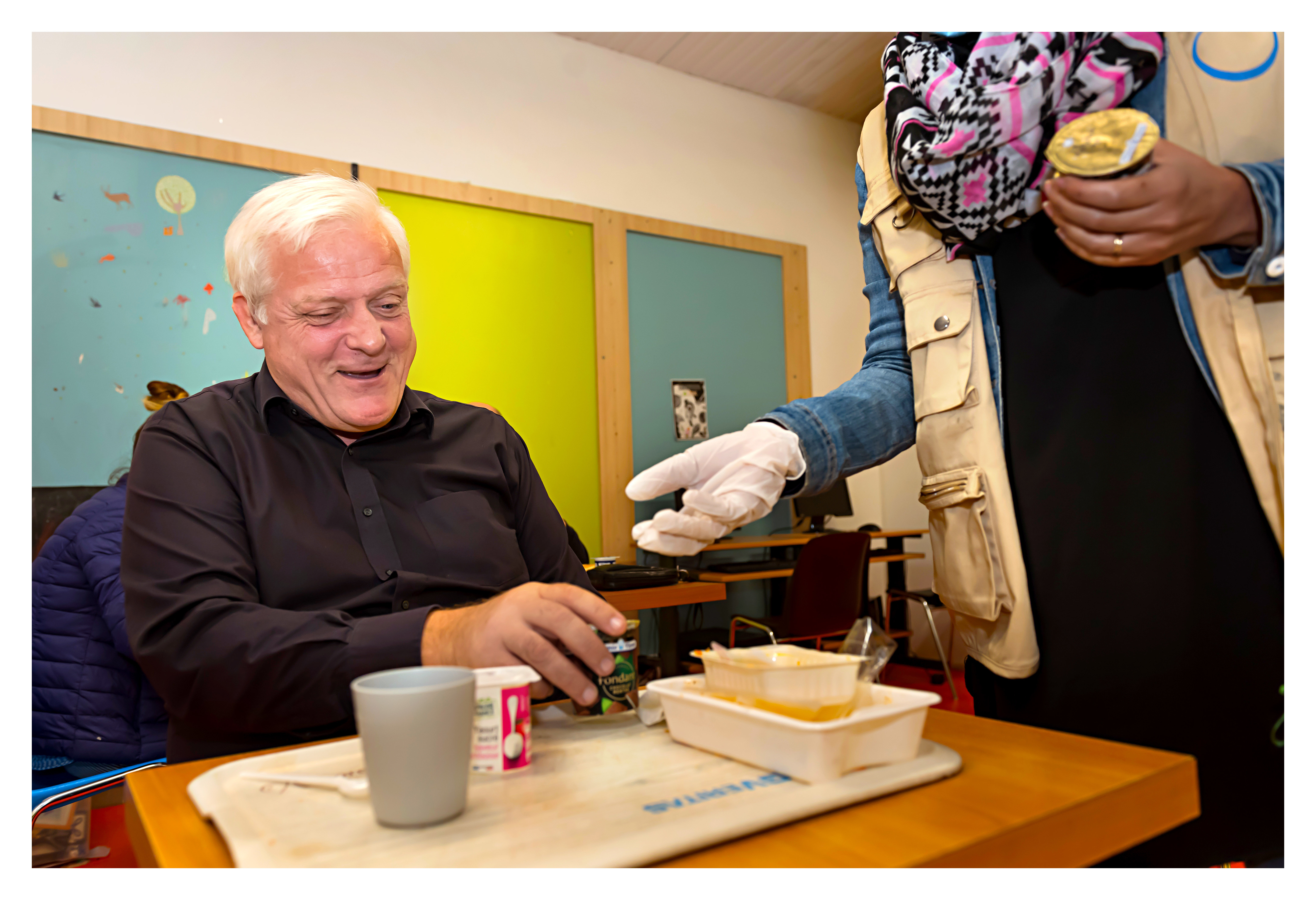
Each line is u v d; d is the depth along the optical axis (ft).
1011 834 1.51
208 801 1.78
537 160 12.41
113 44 9.32
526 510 4.42
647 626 12.51
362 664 2.51
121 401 9.16
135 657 2.78
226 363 9.77
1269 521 2.17
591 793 1.77
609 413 12.80
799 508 14.61
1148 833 1.75
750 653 2.13
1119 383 2.42
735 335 14.46
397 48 11.25
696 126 14.28
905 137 2.48
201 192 9.73
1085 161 2.01
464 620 2.48
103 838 2.78
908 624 15.69
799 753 1.78
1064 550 2.53
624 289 13.10
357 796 1.79
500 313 11.93
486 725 1.94
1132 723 2.39
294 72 10.44
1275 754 2.15
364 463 3.89
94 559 4.81
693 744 2.10
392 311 3.72
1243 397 2.17
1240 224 2.06
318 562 3.42
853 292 16.28
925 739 2.12
